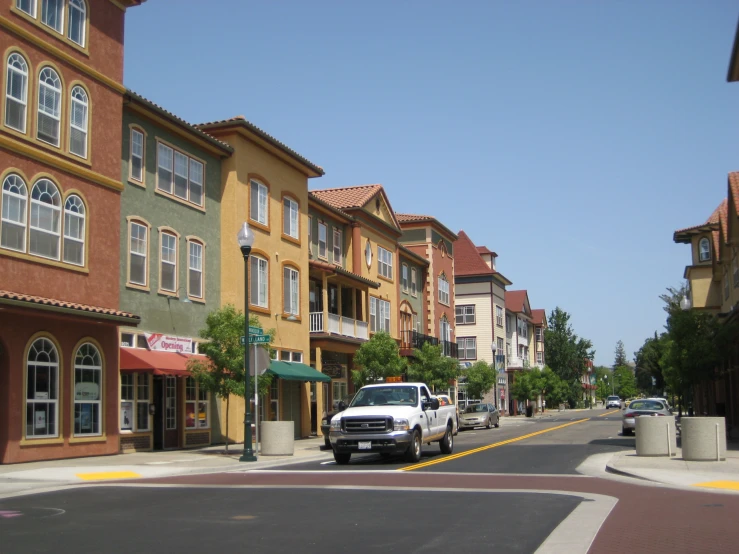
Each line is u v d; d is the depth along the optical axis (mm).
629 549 8867
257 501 13086
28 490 15172
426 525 10547
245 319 22109
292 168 36156
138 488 15344
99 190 23547
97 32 24094
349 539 9617
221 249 30766
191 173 29156
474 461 20797
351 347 40375
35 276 20906
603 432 37438
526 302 93562
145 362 24219
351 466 19938
